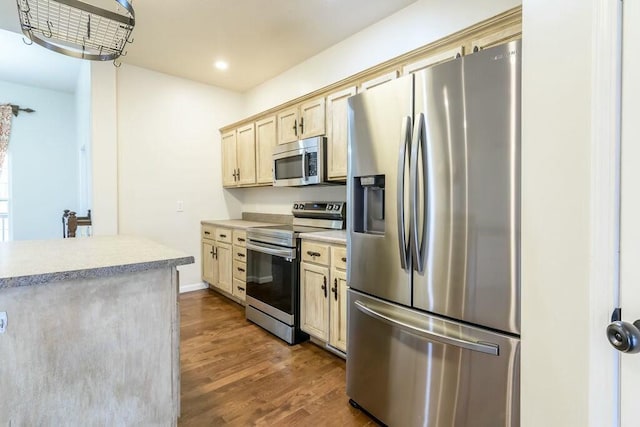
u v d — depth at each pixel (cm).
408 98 150
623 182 69
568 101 80
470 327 131
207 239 403
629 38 68
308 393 194
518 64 115
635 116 67
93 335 125
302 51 323
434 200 141
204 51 322
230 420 169
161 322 139
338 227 298
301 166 296
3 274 108
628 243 69
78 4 159
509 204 119
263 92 408
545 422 86
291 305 262
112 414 129
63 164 551
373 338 170
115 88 343
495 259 123
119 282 130
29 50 383
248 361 232
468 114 129
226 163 421
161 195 382
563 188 82
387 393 162
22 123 517
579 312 78
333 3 244
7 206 519
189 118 401
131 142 359
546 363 86
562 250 82
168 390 141
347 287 189
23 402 113
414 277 149
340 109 264
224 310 340
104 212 338
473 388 131
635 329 64
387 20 264
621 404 70
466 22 217
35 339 115
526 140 91
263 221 410
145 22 266
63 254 147
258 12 254
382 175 165
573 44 79
